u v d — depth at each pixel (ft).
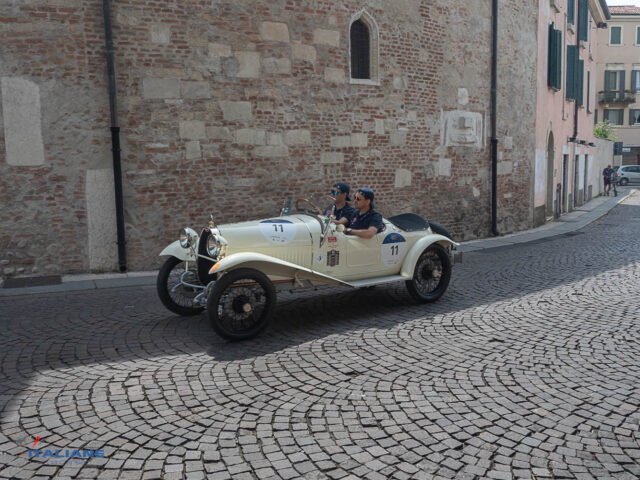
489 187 47.60
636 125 161.38
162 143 31.27
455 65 43.50
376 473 9.93
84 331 19.08
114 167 30.01
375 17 38.09
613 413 12.30
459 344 17.37
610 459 10.37
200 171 32.45
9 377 14.61
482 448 10.80
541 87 55.21
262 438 11.25
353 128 37.88
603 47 160.15
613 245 41.06
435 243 23.61
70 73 29.12
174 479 9.76
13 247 29.14
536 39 51.88
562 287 25.85
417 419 12.05
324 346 17.34
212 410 12.57
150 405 12.85
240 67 33.01
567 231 51.72
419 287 23.07
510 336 18.17
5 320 20.58
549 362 15.60
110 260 30.91
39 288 26.58
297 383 14.20
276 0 33.78
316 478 9.78
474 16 44.47
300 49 34.99
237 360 16.06
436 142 42.88
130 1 29.78
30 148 28.91
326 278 20.35
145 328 19.51
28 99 28.63
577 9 73.20
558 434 11.34
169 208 31.81
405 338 18.10
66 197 29.76
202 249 19.26
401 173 40.86
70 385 14.03
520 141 50.93
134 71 30.25
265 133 34.24
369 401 13.01
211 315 17.15
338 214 23.36
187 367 15.42
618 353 16.30
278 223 19.85
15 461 10.36
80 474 9.93
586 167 91.04
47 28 28.55
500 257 36.27
